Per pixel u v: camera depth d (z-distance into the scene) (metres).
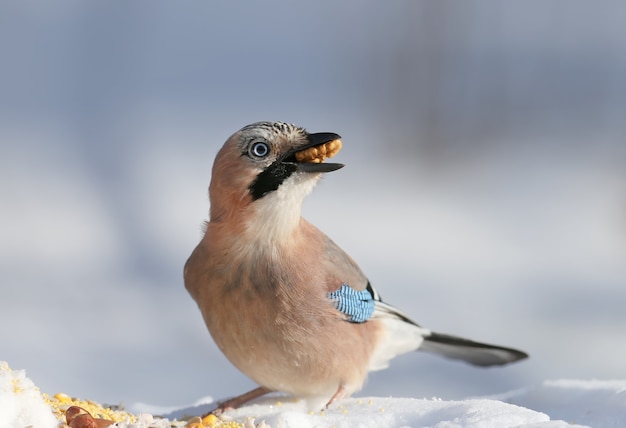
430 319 12.24
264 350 6.57
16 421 5.09
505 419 5.44
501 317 12.31
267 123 6.59
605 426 5.92
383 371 10.91
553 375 10.69
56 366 10.63
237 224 6.50
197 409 6.86
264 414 6.39
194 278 6.71
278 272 6.51
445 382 10.47
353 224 16.34
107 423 5.51
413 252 15.12
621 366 10.84
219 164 6.55
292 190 6.51
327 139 6.53
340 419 5.81
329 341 6.64
